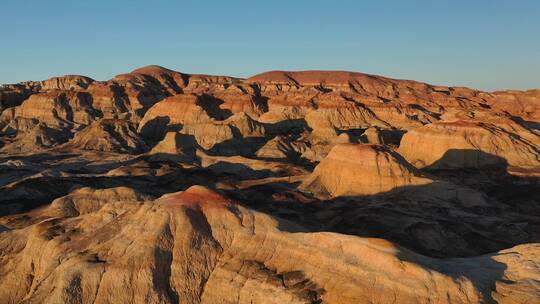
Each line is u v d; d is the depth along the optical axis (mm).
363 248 37500
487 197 78188
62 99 188625
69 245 43531
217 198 45594
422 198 76688
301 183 90438
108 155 128125
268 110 189000
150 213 43781
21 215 66188
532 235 66062
